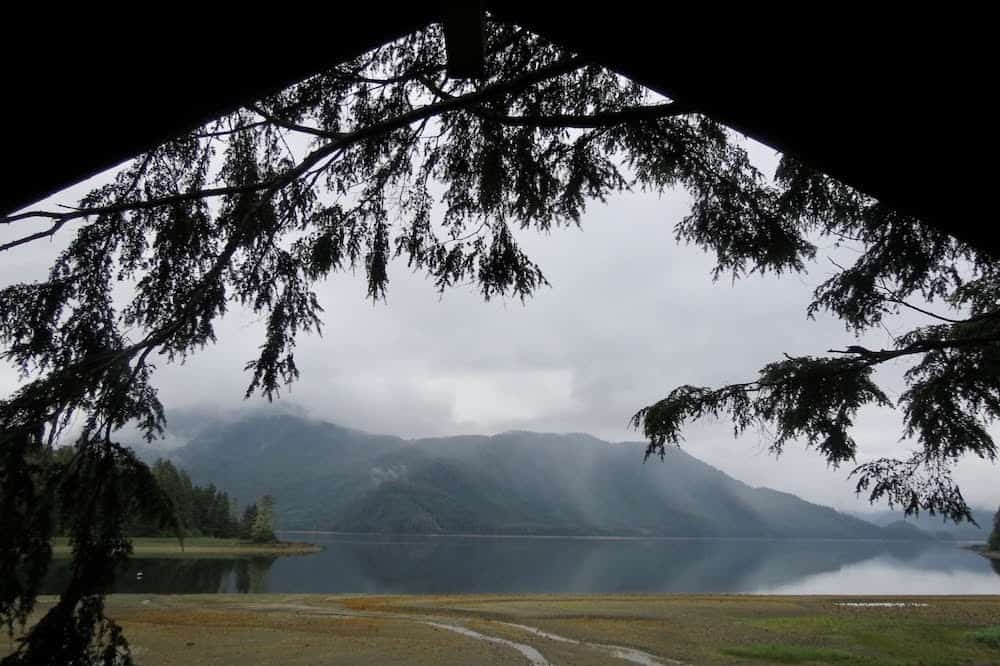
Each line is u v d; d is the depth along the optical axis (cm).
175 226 313
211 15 111
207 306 285
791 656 1180
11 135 117
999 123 102
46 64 110
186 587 3009
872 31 99
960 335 438
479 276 365
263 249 326
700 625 1580
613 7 112
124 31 109
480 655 1153
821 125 115
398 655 1140
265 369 322
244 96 125
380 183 355
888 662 1141
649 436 463
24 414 212
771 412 457
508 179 348
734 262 372
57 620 209
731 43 108
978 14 93
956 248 370
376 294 365
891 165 116
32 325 274
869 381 435
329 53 124
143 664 1034
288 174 290
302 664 1060
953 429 423
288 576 4178
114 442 228
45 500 211
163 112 122
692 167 342
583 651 1209
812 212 361
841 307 450
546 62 320
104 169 128
